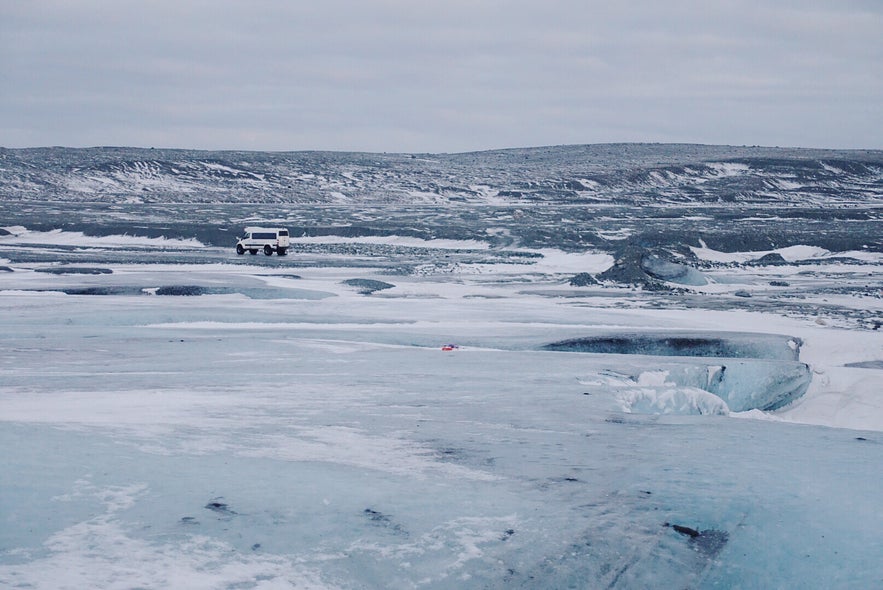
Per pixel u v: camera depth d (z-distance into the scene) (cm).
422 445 1141
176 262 5488
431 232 7606
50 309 2964
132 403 1419
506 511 875
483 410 1410
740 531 845
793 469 1038
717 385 2005
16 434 1073
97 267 4775
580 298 3903
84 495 855
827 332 2833
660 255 5762
